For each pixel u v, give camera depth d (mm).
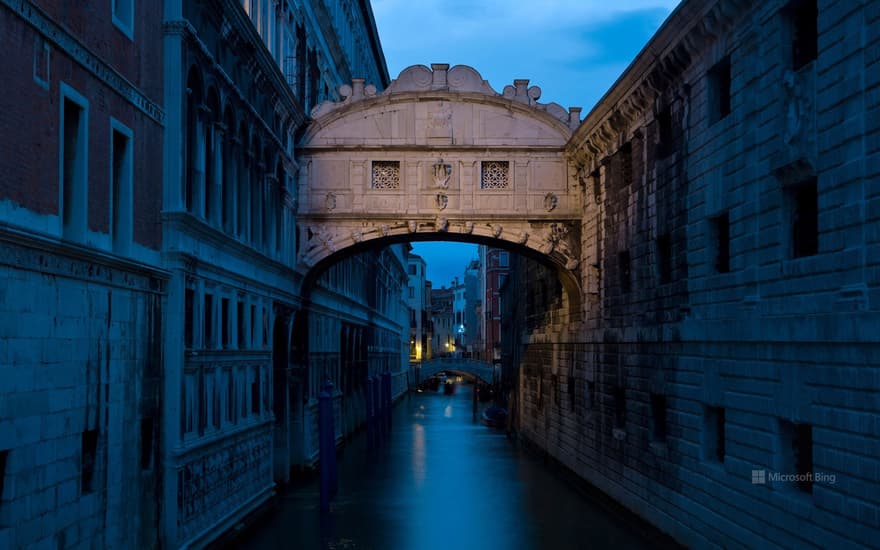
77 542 12727
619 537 21609
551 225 29594
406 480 31062
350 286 46406
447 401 84375
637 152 23297
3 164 10750
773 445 14914
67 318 12406
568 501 26797
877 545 11867
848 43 12711
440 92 29484
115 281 14156
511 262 55281
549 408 35281
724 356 17000
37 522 11500
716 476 17312
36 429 11461
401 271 84250
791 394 14234
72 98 12734
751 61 16016
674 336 19688
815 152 13633
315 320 33906
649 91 21578
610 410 25328
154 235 16203
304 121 29016
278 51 27984
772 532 14891
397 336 83562
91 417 13250
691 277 18969
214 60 18703
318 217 29344
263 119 24203
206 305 18906
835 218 13070
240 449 21484
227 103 20266
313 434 33406
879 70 11961
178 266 16578
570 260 29500
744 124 16281
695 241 18797
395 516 24188
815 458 13484
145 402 15531
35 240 11211
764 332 15070
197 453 17828
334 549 20078
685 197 19484
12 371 10844
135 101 15250
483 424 55844
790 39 14852
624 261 24906
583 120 26719
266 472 24469
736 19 16578
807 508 13664
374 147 29375
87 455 13359
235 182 21188
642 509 22062
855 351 12398
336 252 29625
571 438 30781
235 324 21047
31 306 11336
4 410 10633
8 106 10875
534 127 29656
